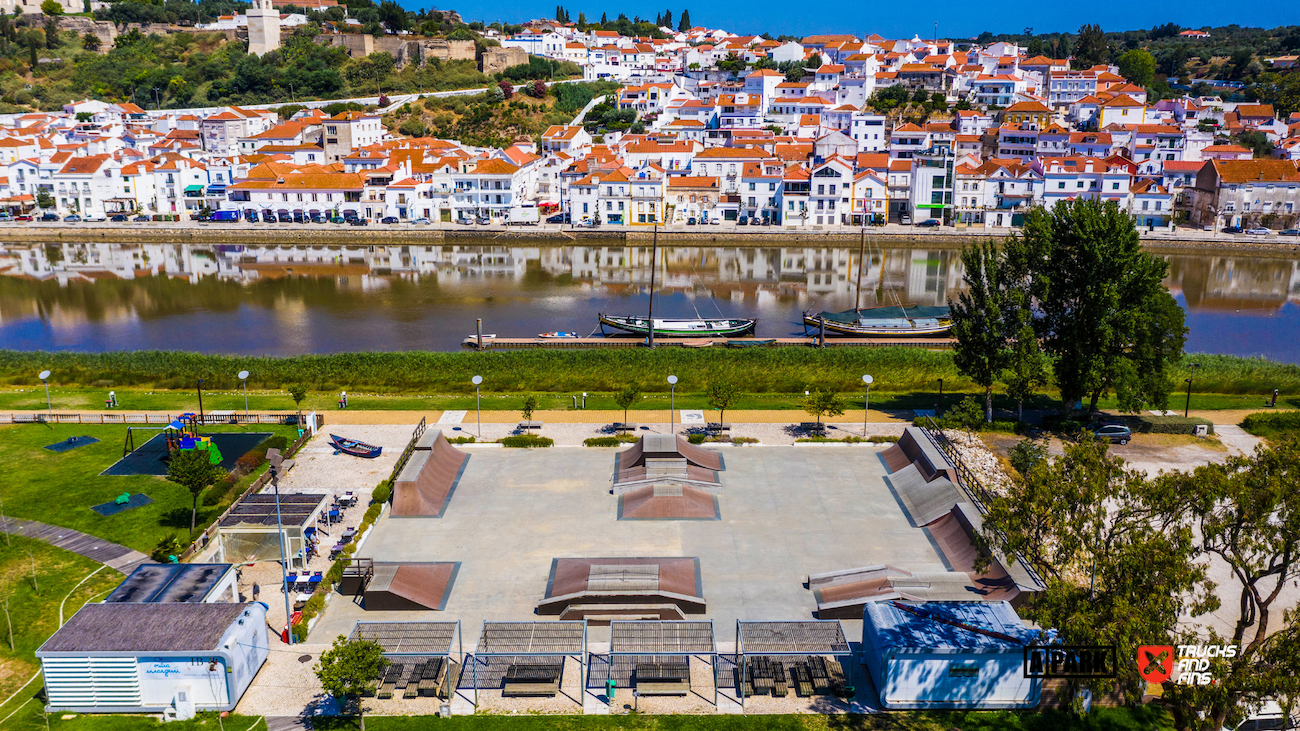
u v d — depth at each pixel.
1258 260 176.00
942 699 43.25
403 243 199.00
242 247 195.25
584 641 46.66
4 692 44.88
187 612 45.34
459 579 54.56
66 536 60.00
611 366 98.00
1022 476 66.12
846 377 94.75
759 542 59.28
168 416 83.19
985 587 51.09
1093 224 74.31
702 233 194.25
